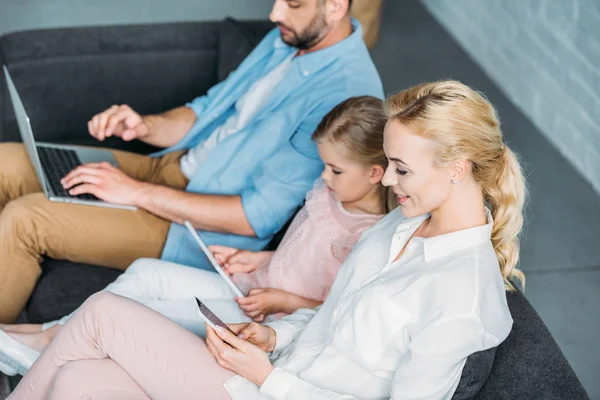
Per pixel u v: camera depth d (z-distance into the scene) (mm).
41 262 2166
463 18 3984
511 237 1545
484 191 1517
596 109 3062
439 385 1434
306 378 1600
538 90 3432
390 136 1457
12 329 1919
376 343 1523
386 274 1571
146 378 1599
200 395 1594
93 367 1626
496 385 1534
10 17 4059
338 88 2111
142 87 2652
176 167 2410
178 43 2625
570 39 3182
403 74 3756
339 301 1641
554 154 3320
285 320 1787
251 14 4277
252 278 2047
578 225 3002
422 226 1587
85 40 2576
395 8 4273
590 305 2689
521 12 3500
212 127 2447
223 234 2203
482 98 1461
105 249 2178
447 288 1438
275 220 2135
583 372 2441
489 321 1449
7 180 2299
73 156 2375
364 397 1568
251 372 1582
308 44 2154
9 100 2623
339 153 1819
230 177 2189
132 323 1610
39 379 1665
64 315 2031
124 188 2186
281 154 2105
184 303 1896
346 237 1882
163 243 2223
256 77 2381
